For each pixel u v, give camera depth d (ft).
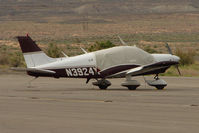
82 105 149.69
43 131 103.60
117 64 217.56
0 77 312.09
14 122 115.24
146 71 221.25
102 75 216.74
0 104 152.66
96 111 134.92
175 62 225.35
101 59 216.33
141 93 194.80
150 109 138.82
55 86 240.94
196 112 131.85
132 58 219.82
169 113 130.00
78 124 112.27
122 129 105.70
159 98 171.94
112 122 115.03
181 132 101.71
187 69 352.90
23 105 149.69
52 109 139.54
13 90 214.28
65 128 107.04
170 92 199.62
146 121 116.37
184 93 193.88
